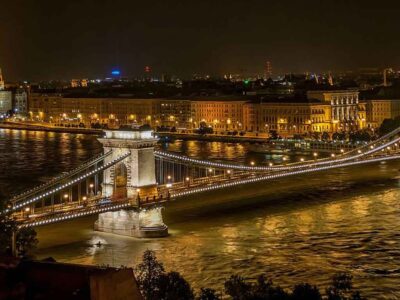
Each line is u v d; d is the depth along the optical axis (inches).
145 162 7701.8
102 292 2416.3
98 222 7460.6
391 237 6993.1
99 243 6850.4
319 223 7667.3
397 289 5433.1
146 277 3983.8
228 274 5836.6
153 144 7795.3
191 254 6476.4
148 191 7696.9
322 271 5895.7
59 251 6589.6
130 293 2469.2
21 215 6771.7
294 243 6806.1
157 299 3690.9
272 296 3850.9
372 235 7081.7
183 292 3882.9
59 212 6988.2
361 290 5418.3
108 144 7864.2
